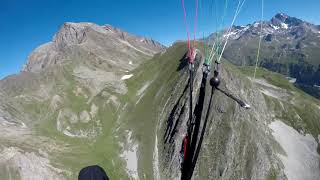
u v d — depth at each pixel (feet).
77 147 603.26
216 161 516.32
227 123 543.39
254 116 576.61
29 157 532.32
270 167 527.81
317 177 573.74
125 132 627.87
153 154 564.71
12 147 552.41
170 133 572.51
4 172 499.92
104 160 565.94
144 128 618.44
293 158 593.83
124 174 542.57
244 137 536.83
